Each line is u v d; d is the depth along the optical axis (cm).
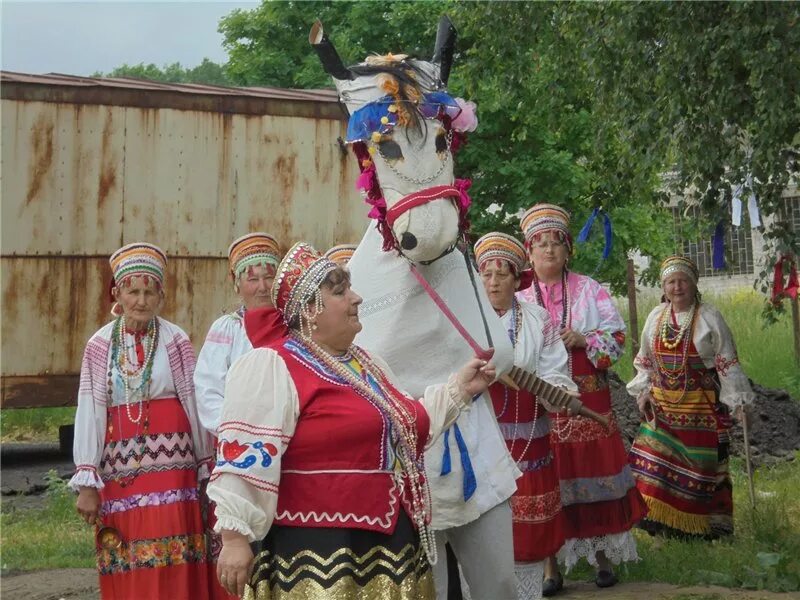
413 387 457
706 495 771
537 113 1038
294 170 1145
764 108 690
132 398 540
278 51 1873
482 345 467
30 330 1066
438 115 445
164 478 538
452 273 466
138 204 1097
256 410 339
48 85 1066
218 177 1122
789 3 691
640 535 809
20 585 683
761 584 641
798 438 1155
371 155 438
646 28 790
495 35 934
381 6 1686
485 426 466
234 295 1130
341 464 346
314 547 341
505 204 1599
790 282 778
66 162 1075
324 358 357
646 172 800
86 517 540
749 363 1564
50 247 1071
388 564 349
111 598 536
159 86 1119
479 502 452
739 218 757
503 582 460
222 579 336
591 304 668
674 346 775
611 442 668
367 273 467
